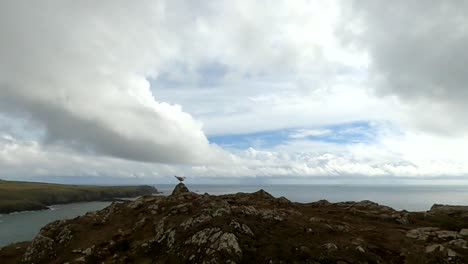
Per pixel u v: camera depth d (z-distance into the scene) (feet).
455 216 166.50
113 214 173.58
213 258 98.02
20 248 160.35
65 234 148.46
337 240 111.55
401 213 164.25
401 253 103.91
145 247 122.11
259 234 113.39
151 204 178.60
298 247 103.09
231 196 200.85
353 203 201.77
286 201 195.11
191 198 185.68
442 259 99.04
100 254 124.77
